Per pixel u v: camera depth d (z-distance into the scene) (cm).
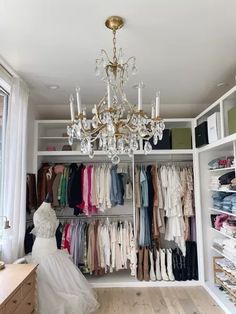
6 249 244
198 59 245
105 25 191
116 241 354
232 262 301
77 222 371
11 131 259
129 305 300
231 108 276
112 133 195
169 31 199
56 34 202
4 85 265
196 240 366
